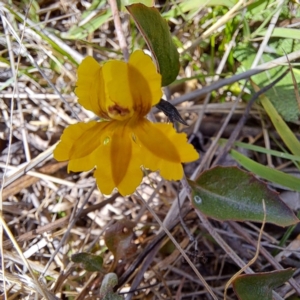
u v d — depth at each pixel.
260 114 0.11
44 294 0.09
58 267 0.11
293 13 0.11
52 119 0.12
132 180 0.07
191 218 0.11
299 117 0.11
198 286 0.11
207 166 0.11
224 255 0.11
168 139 0.07
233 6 0.11
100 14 0.12
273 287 0.09
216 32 0.11
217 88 0.11
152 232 0.11
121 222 0.10
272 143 0.12
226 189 0.09
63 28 0.12
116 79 0.07
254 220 0.09
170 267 0.11
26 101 0.12
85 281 0.11
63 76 0.12
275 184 0.11
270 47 0.11
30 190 0.12
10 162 0.12
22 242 0.11
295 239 0.10
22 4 0.12
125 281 0.10
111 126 0.07
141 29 0.08
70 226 0.10
